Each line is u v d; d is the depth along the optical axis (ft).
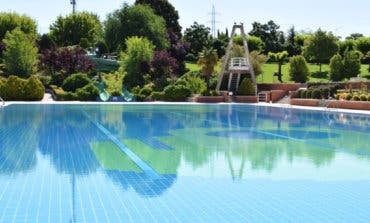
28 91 121.60
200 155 39.40
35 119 70.85
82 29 232.94
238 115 87.20
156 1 253.24
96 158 37.06
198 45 244.83
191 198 24.53
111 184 27.63
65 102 119.24
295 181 28.99
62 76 149.79
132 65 160.15
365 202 24.02
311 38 220.43
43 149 41.32
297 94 121.19
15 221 20.12
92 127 61.31
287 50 258.57
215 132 57.72
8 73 154.10
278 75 194.90
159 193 25.57
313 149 43.27
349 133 57.21
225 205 23.22
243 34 137.90
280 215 21.57
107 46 213.05
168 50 203.62
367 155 39.86
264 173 31.55
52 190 25.85
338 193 25.90
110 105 112.37
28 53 153.48
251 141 49.03
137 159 36.94
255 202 23.84
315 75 213.05
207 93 131.64
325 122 72.54
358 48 250.57
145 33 207.41
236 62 148.46
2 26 205.46
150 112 92.22
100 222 20.18
